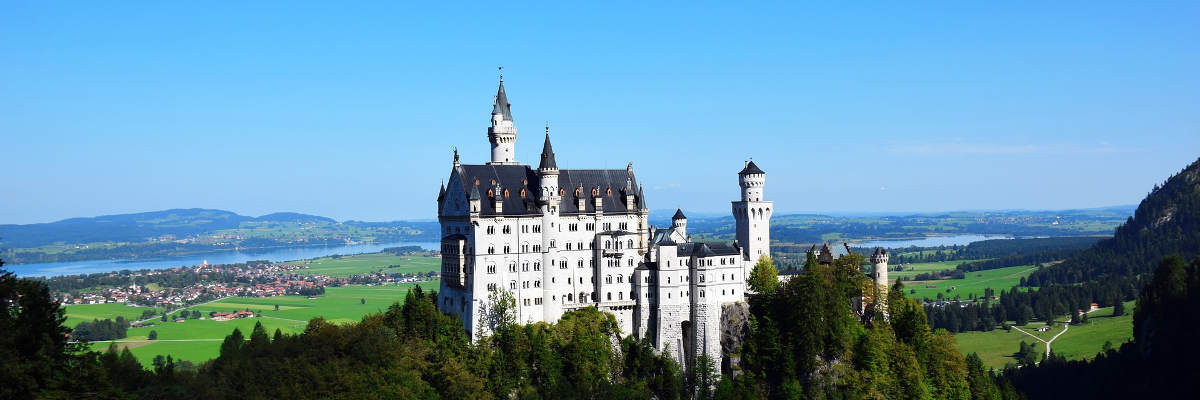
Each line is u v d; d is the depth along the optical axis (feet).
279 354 643.04
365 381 614.75
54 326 519.60
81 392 470.80
